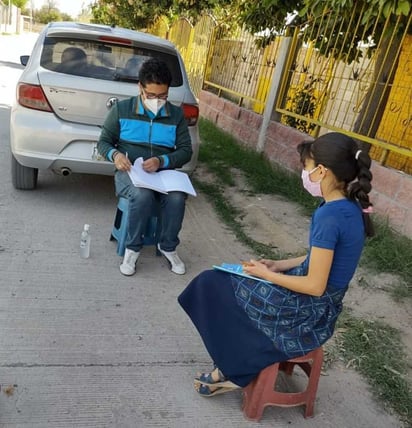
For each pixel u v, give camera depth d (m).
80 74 4.14
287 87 6.55
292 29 6.45
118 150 3.59
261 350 2.12
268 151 6.69
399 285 3.59
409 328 3.13
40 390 2.28
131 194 3.35
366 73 5.59
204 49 10.73
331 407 2.44
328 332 2.16
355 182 1.93
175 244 3.57
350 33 5.26
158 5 13.88
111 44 4.31
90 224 4.23
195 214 4.91
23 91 4.05
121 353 2.62
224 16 10.08
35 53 4.23
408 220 4.21
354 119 5.46
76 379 2.38
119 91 4.11
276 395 2.24
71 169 4.21
